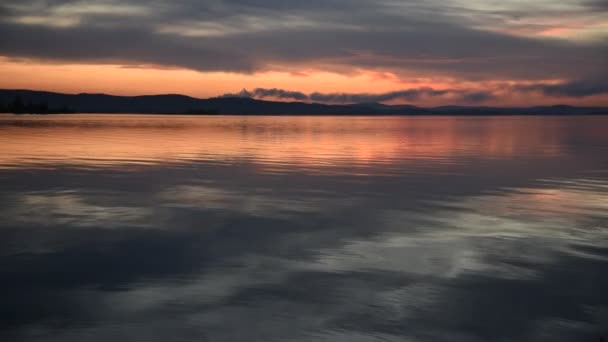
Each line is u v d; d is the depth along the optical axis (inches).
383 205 351.6
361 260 215.9
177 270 202.4
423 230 273.1
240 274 196.9
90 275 196.2
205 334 142.8
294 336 141.6
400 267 205.6
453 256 222.2
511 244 243.6
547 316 156.4
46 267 206.2
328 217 308.3
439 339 140.6
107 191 409.7
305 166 616.1
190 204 352.8
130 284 185.5
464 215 315.3
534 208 340.8
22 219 299.1
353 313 157.8
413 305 164.4
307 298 170.2
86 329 146.6
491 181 482.9
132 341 138.4
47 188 422.9
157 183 459.8
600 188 437.4
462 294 174.9
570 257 221.1
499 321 152.5
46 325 149.3
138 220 298.5
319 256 221.9
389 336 142.1
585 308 162.9
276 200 371.2
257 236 259.9
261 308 161.6
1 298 171.3
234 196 389.1
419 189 429.7
